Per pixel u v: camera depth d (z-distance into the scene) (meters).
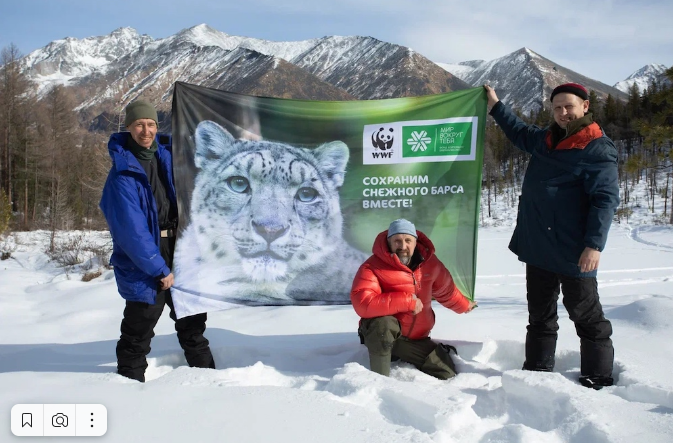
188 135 3.82
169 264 3.57
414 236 3.35
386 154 3.99
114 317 5.84
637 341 3.69
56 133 42.25
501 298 8.20
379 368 3.22
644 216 37.31
